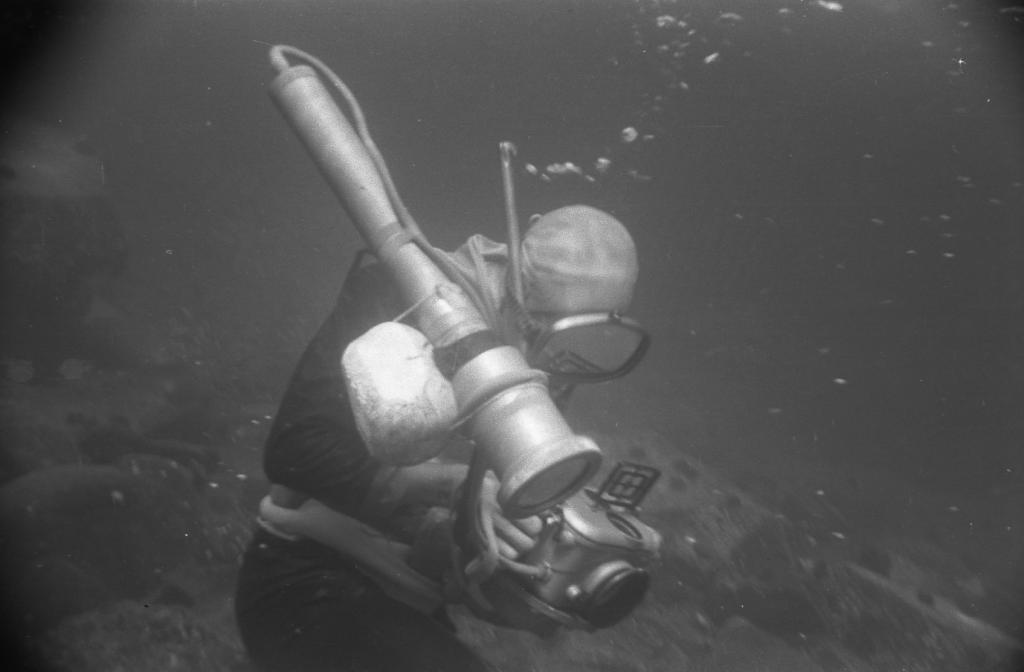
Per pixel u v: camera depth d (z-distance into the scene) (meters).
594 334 2.07
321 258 18.22
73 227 9.11
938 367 20.00
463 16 29.95
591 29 28.72
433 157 30.33
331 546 2.30
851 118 26.45
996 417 18.19
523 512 1.94
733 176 27.31
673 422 11.95
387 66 31.42
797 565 6.96
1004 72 22.62
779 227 26.59
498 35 29.52
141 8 26.36
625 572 2.13
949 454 16.08
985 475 15.27
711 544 7.00
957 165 26.11
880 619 6.55
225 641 4.83
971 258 25.77
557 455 1.83
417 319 2.07
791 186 26.95
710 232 26.69
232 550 5.79
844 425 16.20
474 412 1.93
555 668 5.10
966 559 9.98
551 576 2.14
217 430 8.13
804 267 26.31
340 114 2.24
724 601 6.25
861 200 26.47
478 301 2.12
